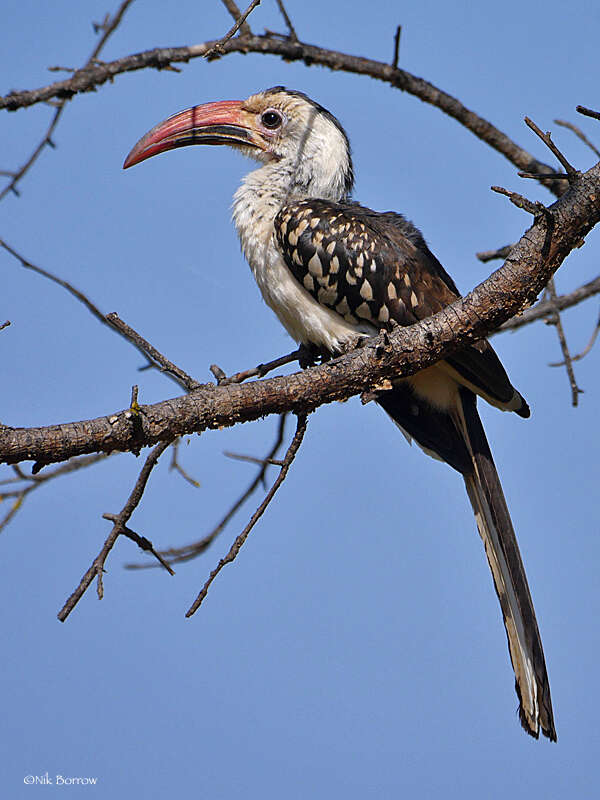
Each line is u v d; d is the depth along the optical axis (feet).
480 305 21.85
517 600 26.96
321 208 29.07
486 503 28.17
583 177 20.68
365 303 28.40
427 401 28.89
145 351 21.66
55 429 19.54
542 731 25.64
